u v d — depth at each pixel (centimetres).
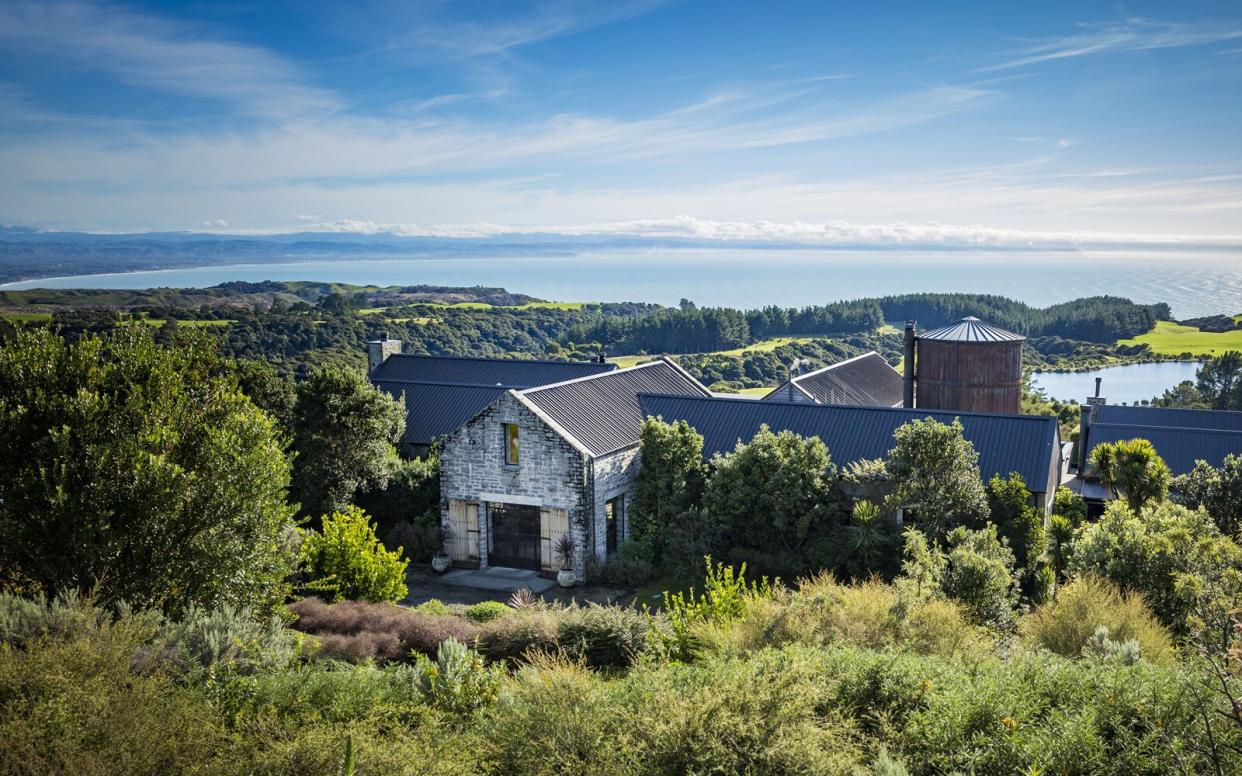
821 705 1274
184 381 2148
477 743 1172
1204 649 1129
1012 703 1188
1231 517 3088
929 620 1673
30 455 1859
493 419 3581
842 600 1825
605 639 1958
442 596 3322
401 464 4028
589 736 1118
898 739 1187
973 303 15512
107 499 1797
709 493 3325
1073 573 2344
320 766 1066
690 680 1280
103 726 1073
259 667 1454
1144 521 2373
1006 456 3491
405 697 1361
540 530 3566
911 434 2994
